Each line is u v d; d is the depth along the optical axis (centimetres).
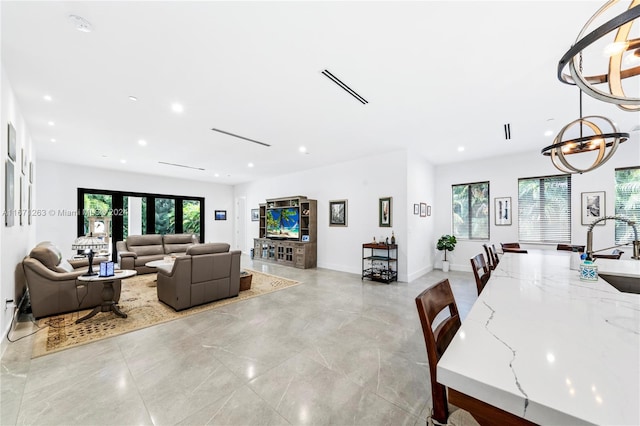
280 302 374
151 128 388
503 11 171
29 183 408
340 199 617
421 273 558
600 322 93
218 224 955
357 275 561
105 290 315
